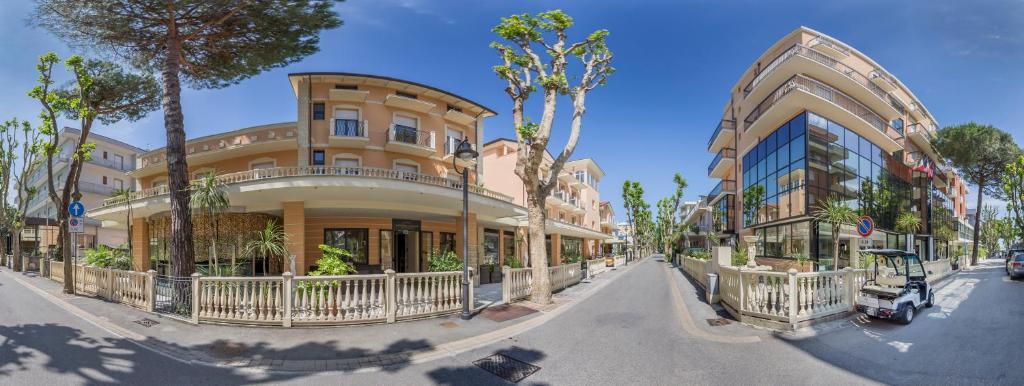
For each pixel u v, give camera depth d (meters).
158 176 23.70
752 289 8.78
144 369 5.71
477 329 8.28
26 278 17.92
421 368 5.99
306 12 11.69
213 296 8.45
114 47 11.81
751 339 7.49
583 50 12.96
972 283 17.67
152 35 11.41
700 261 17.64
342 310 8.41
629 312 10.31
